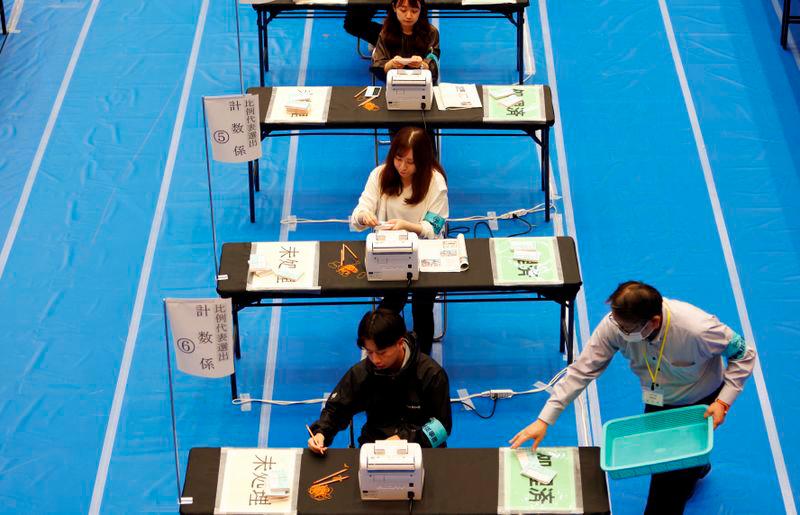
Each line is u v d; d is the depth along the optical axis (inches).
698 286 775.1
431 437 532.4
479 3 908.6
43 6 1047.0
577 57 983.6
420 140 659.4
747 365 512.7
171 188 867.4
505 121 781.3
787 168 867.4
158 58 990.4
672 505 568.7
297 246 684.1
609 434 520.7
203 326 533.3
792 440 670.5
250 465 525.7
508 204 852.6
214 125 683.4
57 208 846.5
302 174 885.8
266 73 978.7
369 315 518.0
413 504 502.0
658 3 1033.5
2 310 765.3
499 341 746.2
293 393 713.6
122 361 733.3
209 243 822.5
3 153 893.2
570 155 888.9
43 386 714.8
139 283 788.6
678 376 524.1
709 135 897.5
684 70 960.9
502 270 659.4
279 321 763.4
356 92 817.5
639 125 911.0
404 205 681.6
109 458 671.8
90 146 901.2
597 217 836.0
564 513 499.2
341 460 527.5
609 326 520.7
